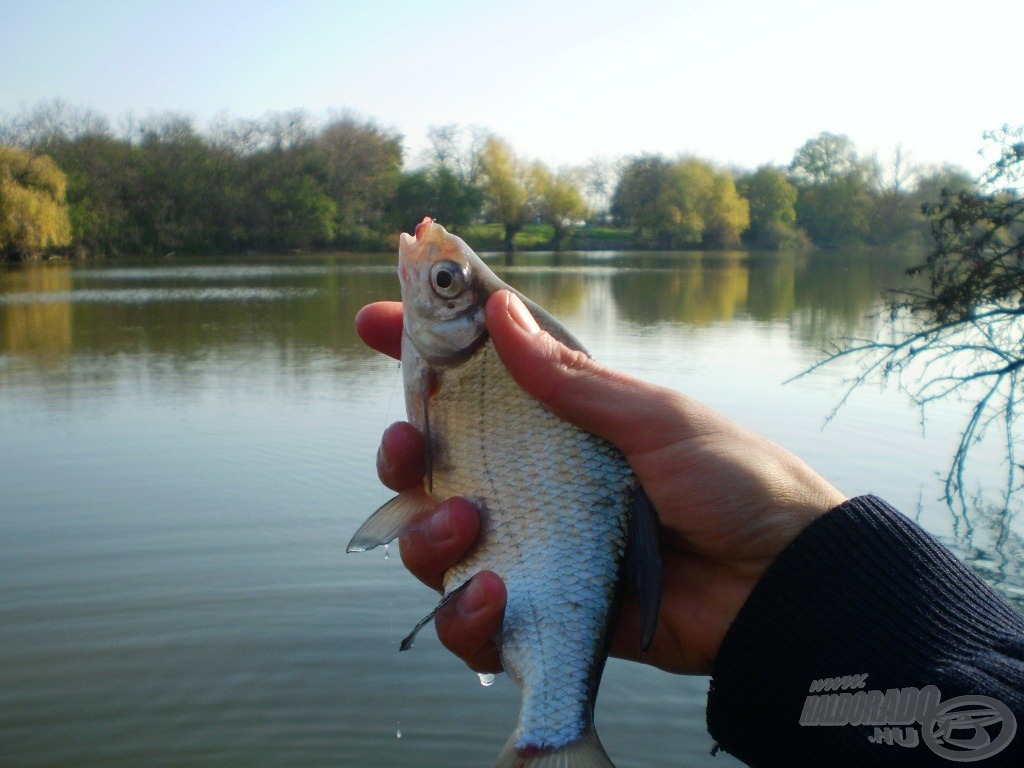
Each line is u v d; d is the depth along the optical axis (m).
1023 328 1.30
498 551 0.37
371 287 6.50
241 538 1.41
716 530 0.36
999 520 1.42
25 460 1.86
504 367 0.37
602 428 0.37
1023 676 0.29
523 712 0.34
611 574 0.36
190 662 1.03
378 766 0.84
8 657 1.04
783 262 9.89
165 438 2.05
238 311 4.86
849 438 1.95
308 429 2.12
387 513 0.40
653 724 0.93
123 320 4.46
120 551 1.35
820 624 0.32
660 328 3.99
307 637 1.09
